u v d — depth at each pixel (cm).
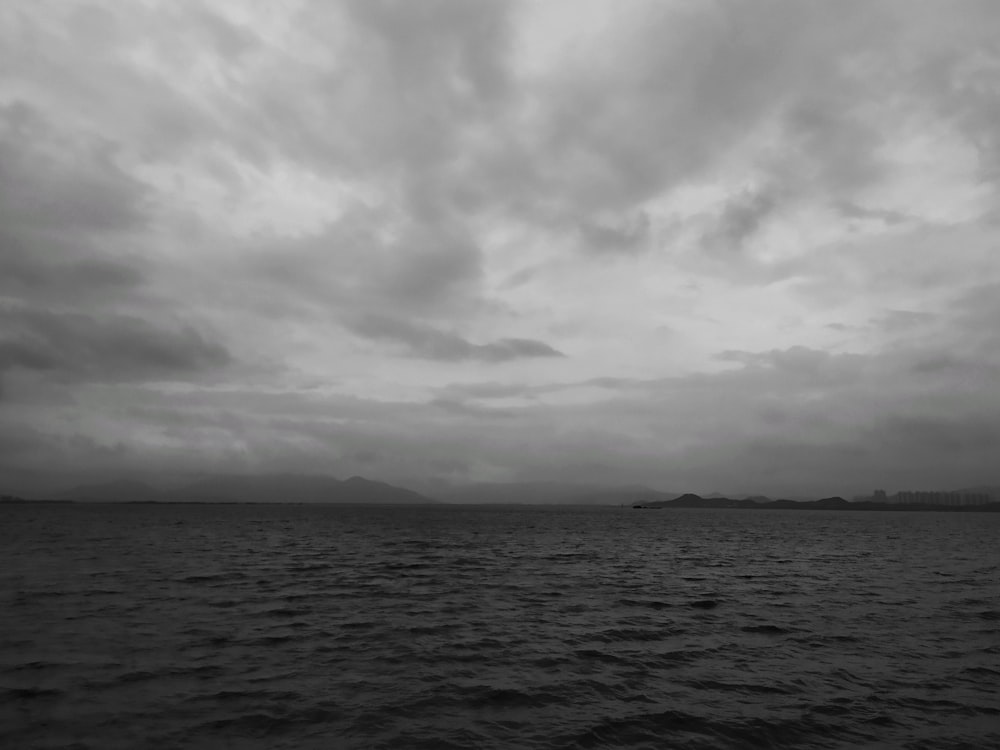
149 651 1802
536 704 1415
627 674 1659
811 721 1326
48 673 1570
